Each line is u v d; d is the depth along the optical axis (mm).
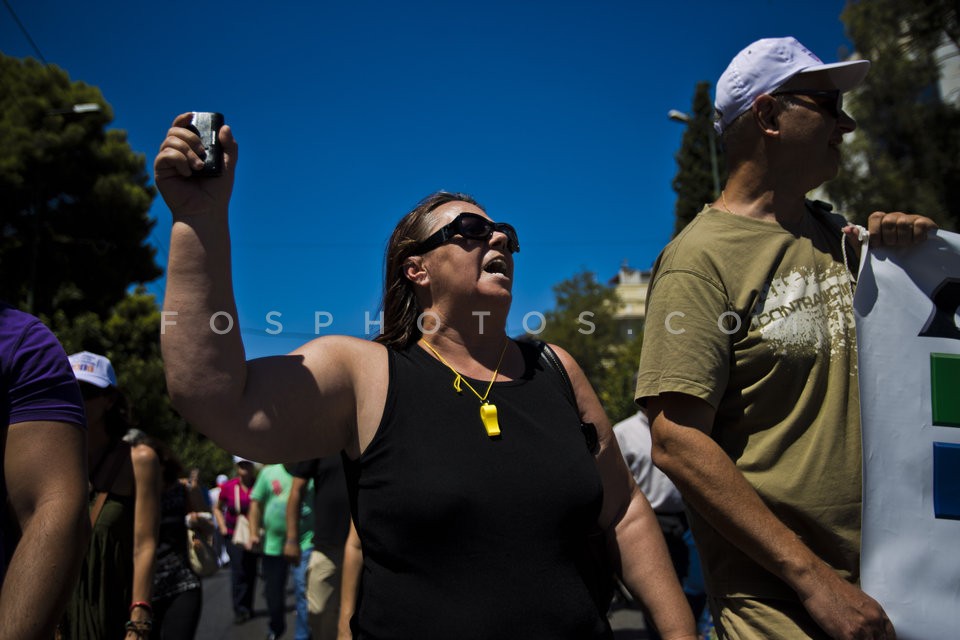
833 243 2434
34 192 29516
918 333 2232
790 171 2395
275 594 7125
